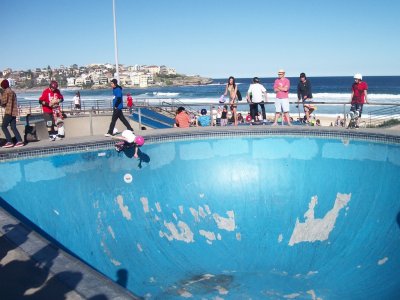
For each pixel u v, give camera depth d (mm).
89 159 9680
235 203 10234
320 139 10656
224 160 10992
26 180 8688
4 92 8977
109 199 9445
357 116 11031
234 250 9164
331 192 9805
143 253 8766
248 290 7844
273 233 9477
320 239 9023
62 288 3316
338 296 7469
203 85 172500
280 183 10469
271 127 11547
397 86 103875
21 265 3783
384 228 8414
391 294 6895
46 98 10195
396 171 9094
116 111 10719
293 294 7656
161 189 10195
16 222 4906
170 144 10867
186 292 7773
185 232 9523
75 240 8266
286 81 12016
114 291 3221
